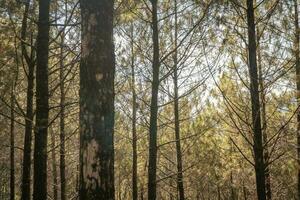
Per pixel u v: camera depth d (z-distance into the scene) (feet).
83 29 13.93
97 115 13.21
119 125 49.49
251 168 57.67
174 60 33.19
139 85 39.24
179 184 43.14
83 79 13.61
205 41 27.81
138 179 62.80
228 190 89.86
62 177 43.39
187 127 47.91
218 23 26.86
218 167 58.70
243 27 27.04
